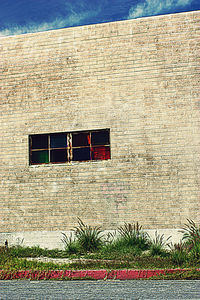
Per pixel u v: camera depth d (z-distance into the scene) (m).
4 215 11.02
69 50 11.30
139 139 10.55
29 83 11.47
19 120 11.41
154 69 10.70
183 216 10.02
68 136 11.20
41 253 9.78
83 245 9.88
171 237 9.95
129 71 10.84
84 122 10.95
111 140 10.71
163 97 10.56
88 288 6.24
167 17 10.82
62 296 5.61
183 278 7.00
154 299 5.31
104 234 10.29
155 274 7.18
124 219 10.29
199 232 9.60
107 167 10.62
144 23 10.93
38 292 5.95
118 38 11.03
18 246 10.52
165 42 10.73
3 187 11.17
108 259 8.60
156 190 10.25
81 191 10.68
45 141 11.33
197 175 10.11
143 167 10.41
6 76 11.63
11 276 7.42
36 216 10.83
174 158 10.30
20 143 11.30
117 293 5.77
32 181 11.03
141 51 10.84
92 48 11.16
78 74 11.16
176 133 10.38
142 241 9.80
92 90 11.02
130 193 10.38
